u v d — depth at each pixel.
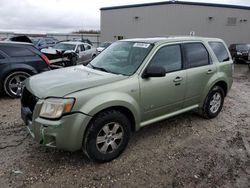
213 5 28.36
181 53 4.21
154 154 3.59
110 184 2.91
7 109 5.39
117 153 3.40
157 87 3.72
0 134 4.09
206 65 4.66
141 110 3.59
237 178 3.09
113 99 3.14
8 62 6.15
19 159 3.34
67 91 2.95
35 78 3.63
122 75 3.50
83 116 2.93
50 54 9.74
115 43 4.59
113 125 3.28
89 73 3.67
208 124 4.82
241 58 19.17
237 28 29.50
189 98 4.38
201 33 28.92
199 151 3.73
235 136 4.32
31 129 3.21
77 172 3.11
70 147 2.95
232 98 7.11
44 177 2.98
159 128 4.52
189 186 2.92
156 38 4.31
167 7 28.53
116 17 32.75
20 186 2.81
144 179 3.02
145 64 3.64
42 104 2.92
